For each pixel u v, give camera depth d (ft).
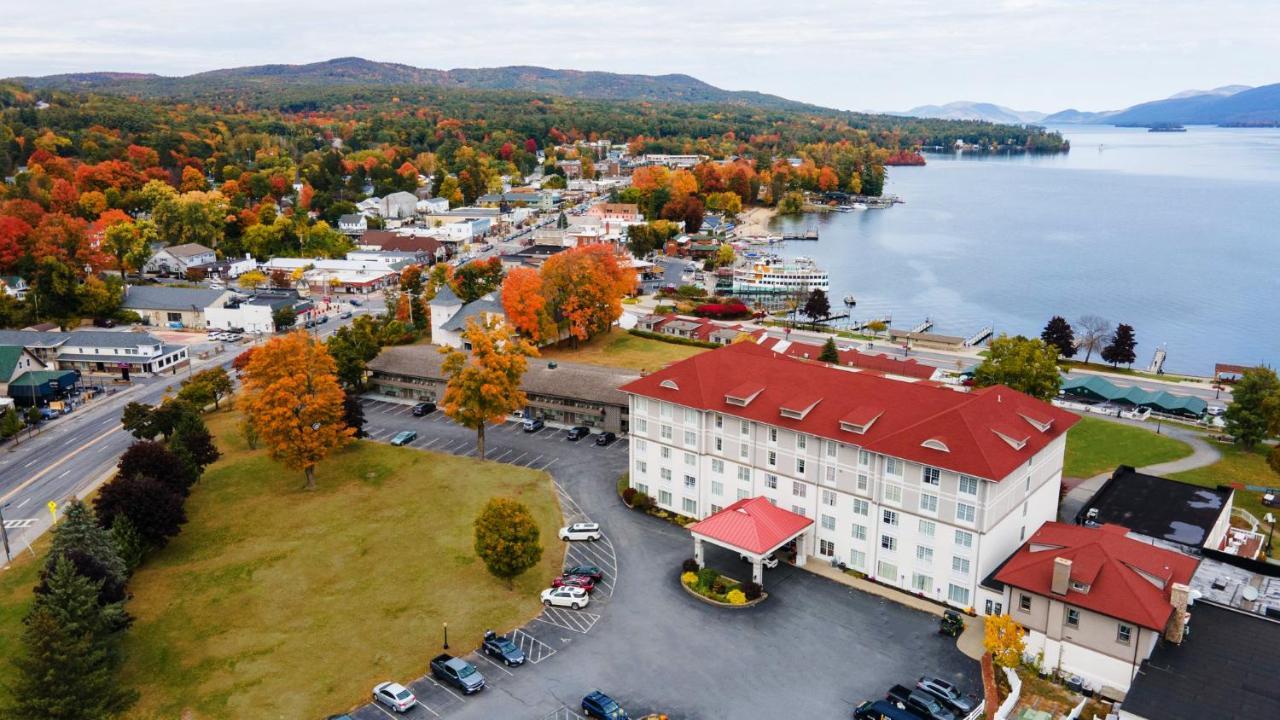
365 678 230.89
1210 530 278.26
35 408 433.48
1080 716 209.67
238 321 638.94
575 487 351.67
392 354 479.00
